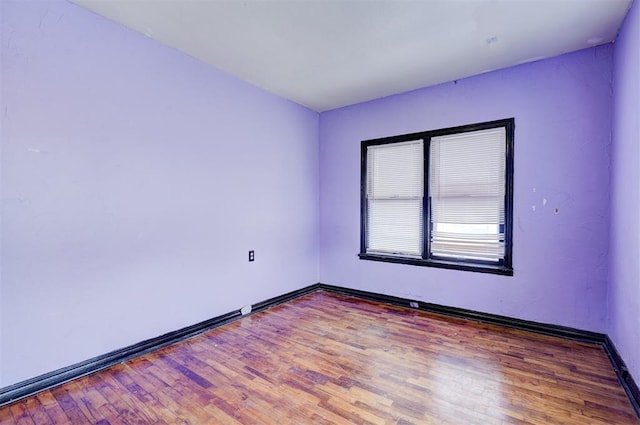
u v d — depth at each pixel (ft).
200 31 7.79
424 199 11.37
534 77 9.23
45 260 6.50
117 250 7.62
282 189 12.34
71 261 6.86
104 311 7.39
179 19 7.29
